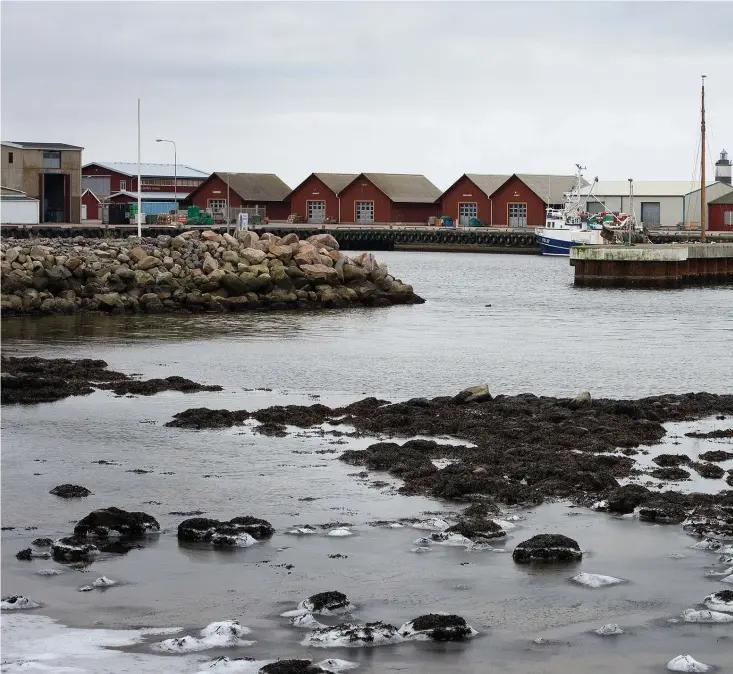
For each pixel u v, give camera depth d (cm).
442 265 9500
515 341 4056
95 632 1222
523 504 1698
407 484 1806
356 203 12800
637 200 11894
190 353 3606
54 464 1975
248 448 2095
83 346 3769
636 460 1973
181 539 1544
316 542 1530
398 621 1254
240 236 5891
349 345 3881
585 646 1182
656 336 4253
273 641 1198
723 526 1556
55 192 11338
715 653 1163
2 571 1410
